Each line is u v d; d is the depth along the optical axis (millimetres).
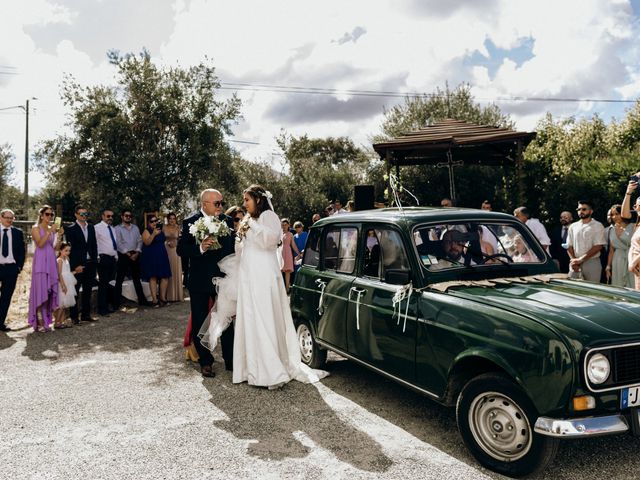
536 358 2883
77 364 5988
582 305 3260
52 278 7809
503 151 11352
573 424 2752
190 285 5461
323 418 4176
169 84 15062
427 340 3641
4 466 3412
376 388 4922
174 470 3309
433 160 12016
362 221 4742
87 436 3895
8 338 7465
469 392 3295
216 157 15562
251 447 3645
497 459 3162
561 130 18609
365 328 4363
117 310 9766
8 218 8016
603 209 11008
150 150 14727
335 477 3168
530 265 4281
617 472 3129
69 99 14266
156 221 10055
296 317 5750
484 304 3357
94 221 14492
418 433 3846
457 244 4152
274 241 5059
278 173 26109
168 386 5105
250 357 5039
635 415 2871
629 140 16953
